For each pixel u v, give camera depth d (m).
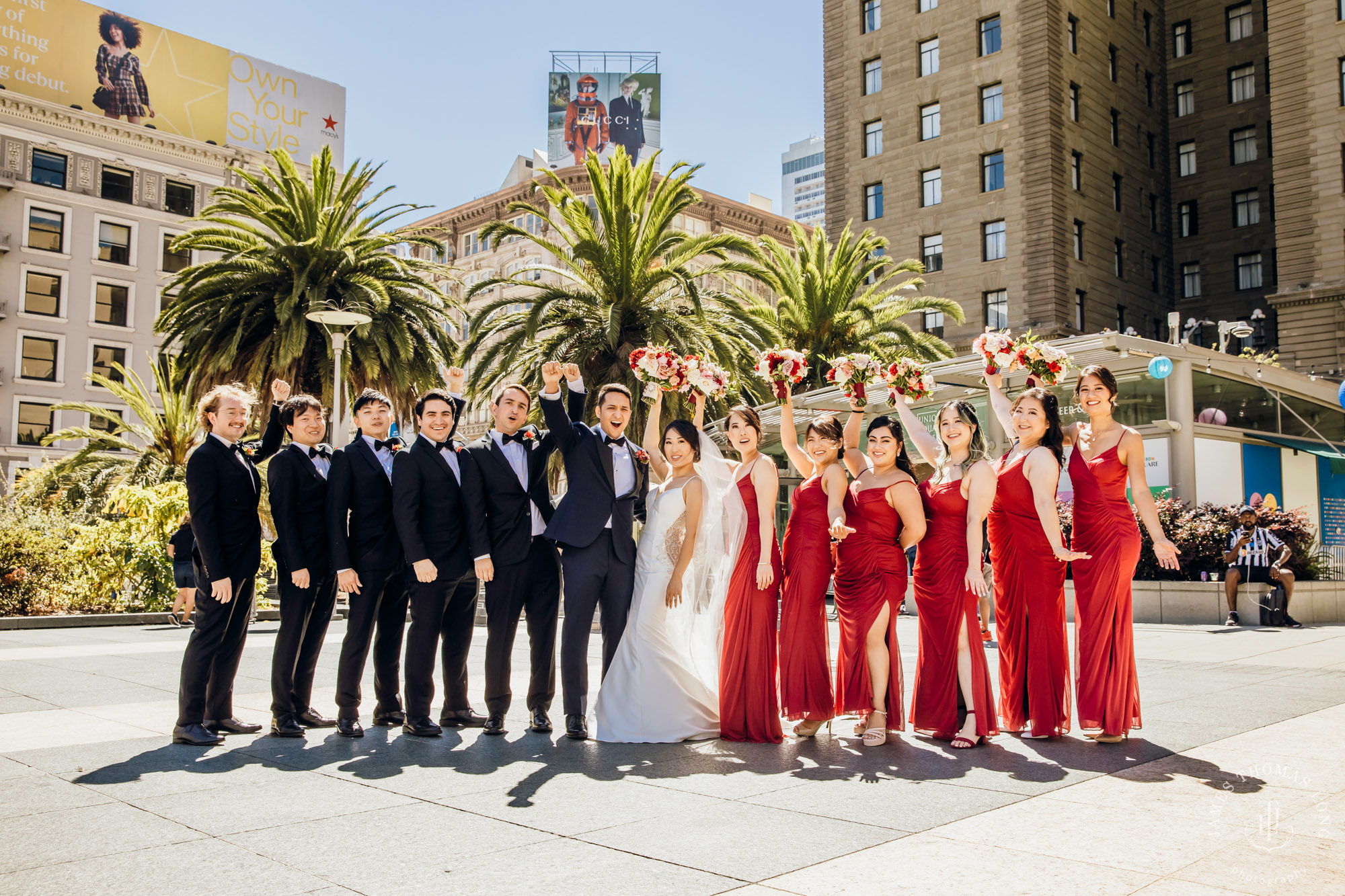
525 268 21.42
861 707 5.54
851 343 26.20
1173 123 45.31
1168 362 16.09
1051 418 5.71
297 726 5.77
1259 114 42.66
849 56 43.41
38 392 48.22
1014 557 5.66
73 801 4.16
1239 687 7.12
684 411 19.98
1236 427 18.30
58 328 48.88
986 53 39.19
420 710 5.81
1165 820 3.78
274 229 22.72
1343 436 20.31
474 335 20.88
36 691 7.39
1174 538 14.28
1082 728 5.40
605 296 21.09
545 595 6.05
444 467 5.89
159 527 16.45
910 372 6.17
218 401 5.74
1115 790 4.25
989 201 38.56
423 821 3.88
